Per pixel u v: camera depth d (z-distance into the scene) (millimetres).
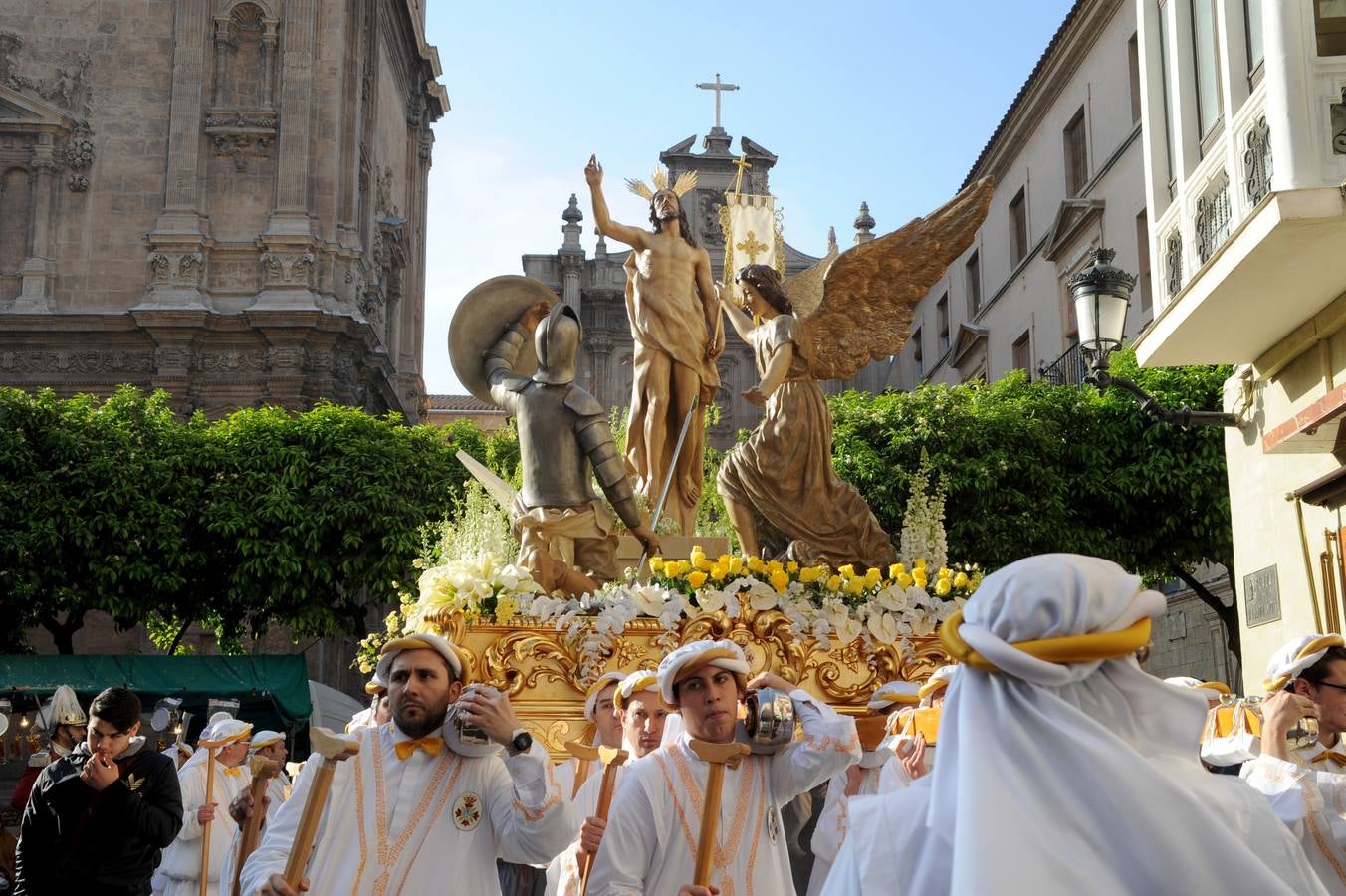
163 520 23594
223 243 33406
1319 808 3492
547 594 8320
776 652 8109
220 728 8188
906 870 1881
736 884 4137
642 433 10148
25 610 23609
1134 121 25062
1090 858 1741
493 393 9062
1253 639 11930
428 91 46312
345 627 25016
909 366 42219
